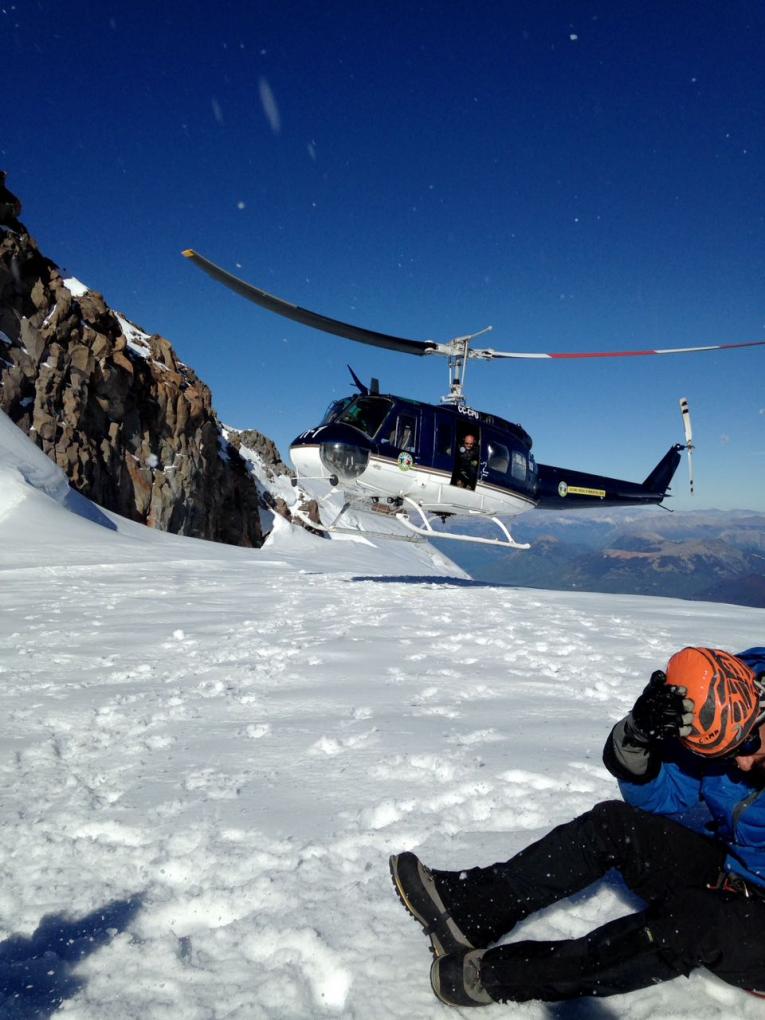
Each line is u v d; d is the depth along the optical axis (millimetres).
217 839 2771
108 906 2318
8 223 32406
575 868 1970
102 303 37562
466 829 2818
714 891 1776
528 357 12922
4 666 6137
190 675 5734
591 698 4930
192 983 1938
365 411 12281
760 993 1784
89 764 3666
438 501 12930
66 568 16938
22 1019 1761
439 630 8062
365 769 3496
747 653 2031
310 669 5922
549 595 13492
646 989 1942
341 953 2035
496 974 1774
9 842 2773
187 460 39406
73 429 32219
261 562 21719
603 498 16562
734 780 1829
